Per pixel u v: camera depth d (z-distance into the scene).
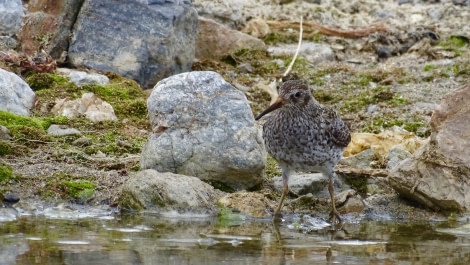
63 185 13.56
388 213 13.89
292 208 13.70
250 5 22.31
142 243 11.33
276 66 19.88
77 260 10.40
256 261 10.70
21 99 16.06
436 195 13.76
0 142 14.40
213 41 20.00
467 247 11.80
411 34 21.36
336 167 15.01
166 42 17.80
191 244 11.41
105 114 16.22
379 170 14.80
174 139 13.88
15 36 18.41
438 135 14.20
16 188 13.43
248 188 14.14
